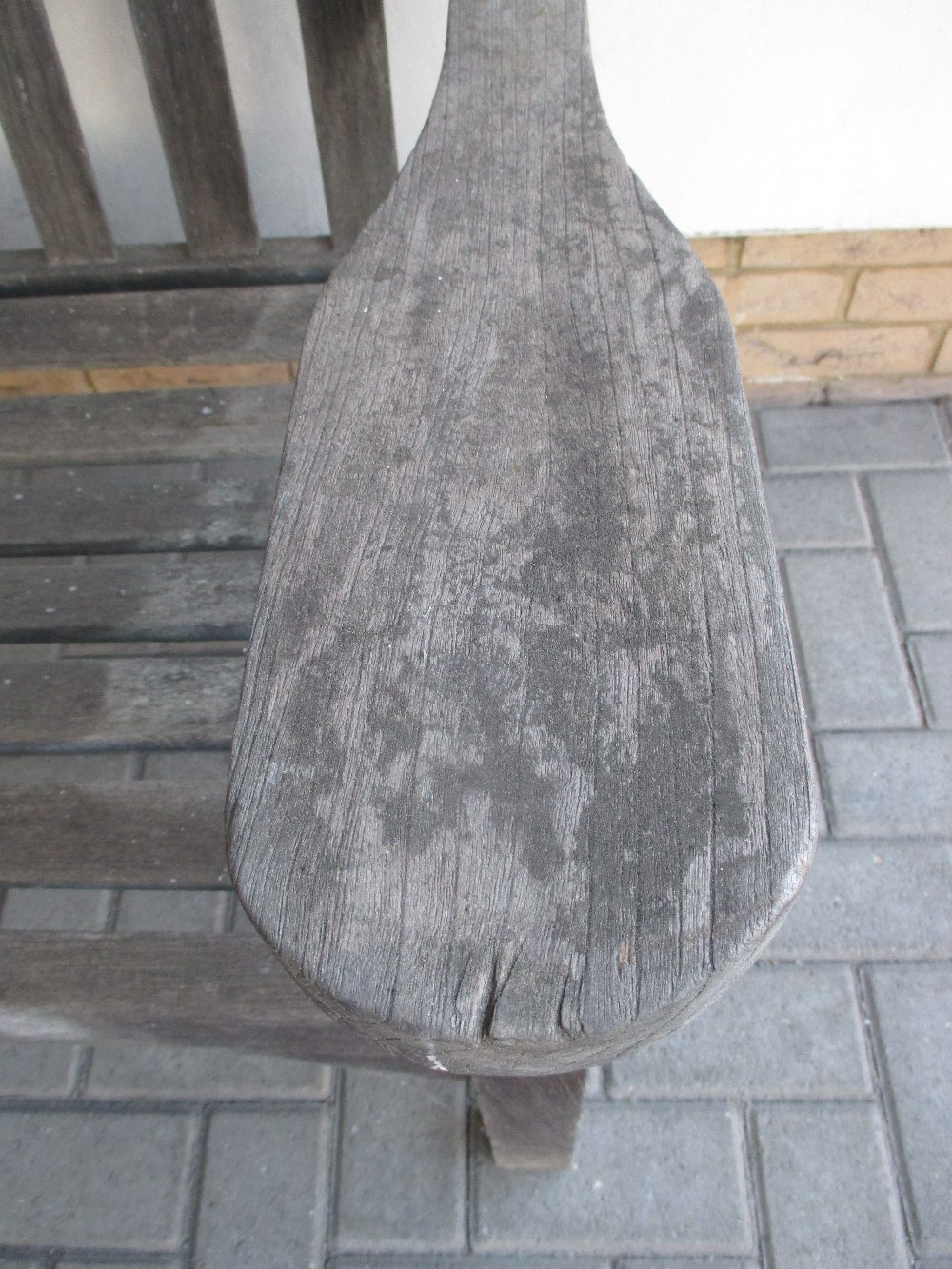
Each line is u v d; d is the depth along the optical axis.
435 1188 1.22
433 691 0.56
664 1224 1.19
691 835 0.50
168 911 1.41
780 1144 1.24
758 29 1.31
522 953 0.48
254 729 0.55
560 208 0.81
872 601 1.65
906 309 1.72
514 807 0.52
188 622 1.07
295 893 0.50
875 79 1.37
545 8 0.95
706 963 0.47
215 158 1.12
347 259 0.79
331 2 1.01
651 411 0.69
